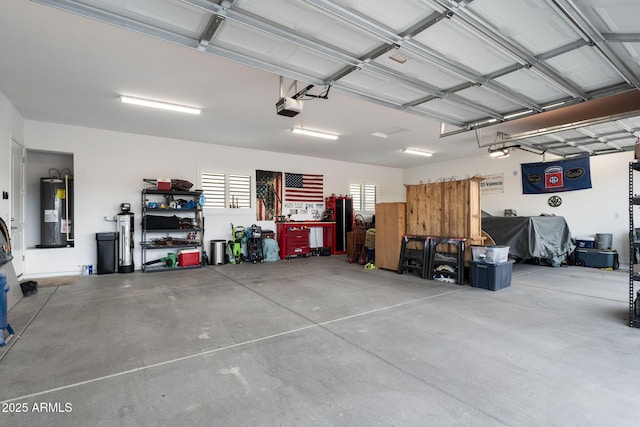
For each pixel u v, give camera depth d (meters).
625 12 2.57
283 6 2.54
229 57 3.21
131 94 4.89
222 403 2.14
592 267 7.37
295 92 4.77
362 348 3.01
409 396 2.21
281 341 3.18
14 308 4.27
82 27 3.14
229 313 4.07
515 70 3.50
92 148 6.83
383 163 11.45
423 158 10.42
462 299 4.75
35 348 3.01
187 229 7.50
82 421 1.95
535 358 2.80
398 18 2.65
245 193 8.91
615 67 3.36
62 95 4.92
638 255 7.15
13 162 5.47
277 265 7.96
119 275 6.57
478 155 9.91
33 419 1.96
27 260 6.22
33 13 2.91
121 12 2.59
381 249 7.41
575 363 2.71
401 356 2.84
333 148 8.89
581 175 7.96
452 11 2.51
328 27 2.82
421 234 6.70
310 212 10.15
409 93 4.24
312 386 2.35
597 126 5.67
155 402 2.15
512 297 4.86
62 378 2.46
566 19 2.63
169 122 6.37
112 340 3.20
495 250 5.36
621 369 2.60
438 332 3.41
